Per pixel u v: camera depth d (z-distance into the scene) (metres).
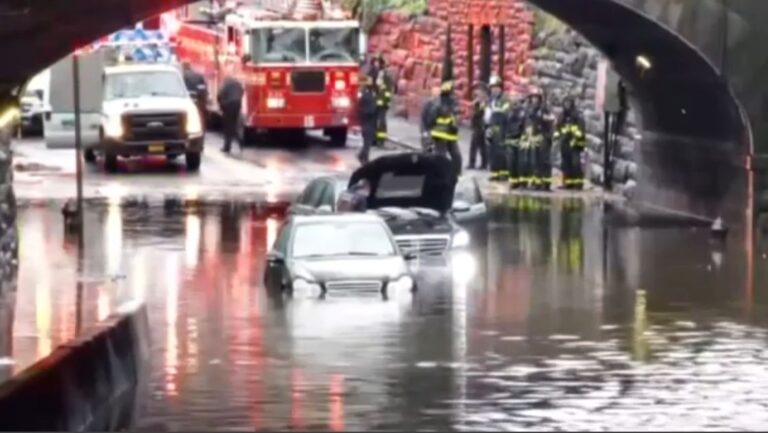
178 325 53.62
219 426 36.44
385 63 128.88
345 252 62.72
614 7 78.75
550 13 87.25
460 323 53.62
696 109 83.44
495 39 116.69
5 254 61.81
